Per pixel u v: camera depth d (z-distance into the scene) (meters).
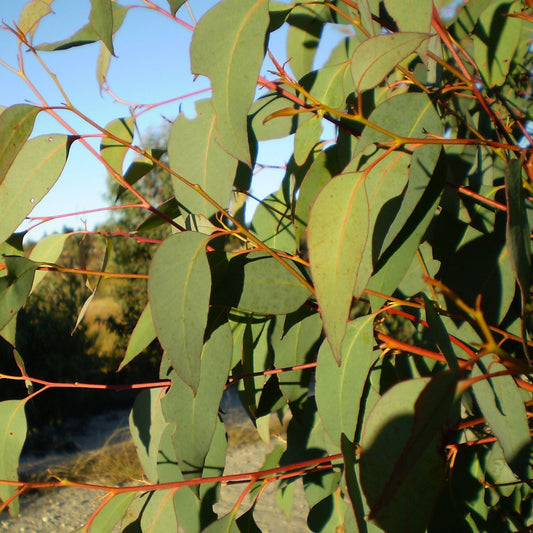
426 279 0.51
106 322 7.85
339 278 0.67
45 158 0.93
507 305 0.86
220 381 0.87
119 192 1.17
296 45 1.19
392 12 0.80
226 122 0.81
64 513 4.64
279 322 1.04
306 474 1.09
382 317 0.92
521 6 1.08
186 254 0.80
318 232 0.67
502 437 0.72
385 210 0.79
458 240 0.95
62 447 6.08
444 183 0.82
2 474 1.08
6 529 4.44
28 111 0.88
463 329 0.88
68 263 7.51
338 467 0.84
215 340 0.89
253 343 1.10
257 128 1.05
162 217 1.00
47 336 7.20
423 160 0.79
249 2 0.82
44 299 7.54
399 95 0.83
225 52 0.82
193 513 1.01
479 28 1.10
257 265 0.90
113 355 7.70
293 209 1.07
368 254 0.78
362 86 0.73
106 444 6.01
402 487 0.57
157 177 5.86
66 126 0.94
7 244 1.12
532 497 1.10
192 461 0.87
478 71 1.09
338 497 1.08
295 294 0.90
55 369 7.07
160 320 0.77
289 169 1.13
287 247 1.14
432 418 0.49
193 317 0.78
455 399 0.50
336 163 1.01
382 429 0.57
